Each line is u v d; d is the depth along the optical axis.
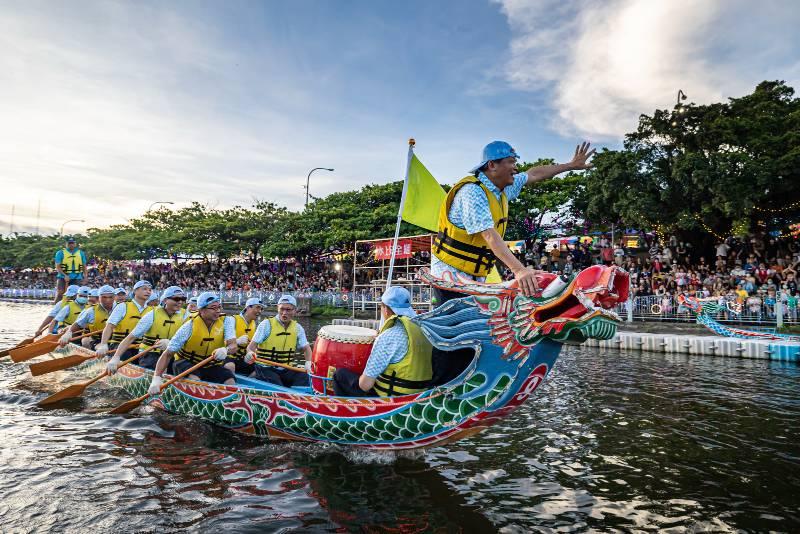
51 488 3.59
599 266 2.93
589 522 3.28
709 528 3.22
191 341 5.71
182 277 39.28
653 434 5.30
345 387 4.34
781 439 5.16
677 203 17.17
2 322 19.12
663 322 15.34
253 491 3.63
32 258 52.84
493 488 3.80
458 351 3.94
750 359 11.20
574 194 21.81
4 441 4.71
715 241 18.47
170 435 4.96
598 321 2.90
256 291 28.05
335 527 3.11
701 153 16.08
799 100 17.00
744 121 15.82
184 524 3.08
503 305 3.36
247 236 34.66
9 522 3.05
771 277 15.08
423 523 3.20
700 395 7.30
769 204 16.67
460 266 3.39
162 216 46.12
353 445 4.42
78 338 8.62
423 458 4.42
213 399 5.29
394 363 3.97
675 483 3.97
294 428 4.65
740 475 4.16
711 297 14.68
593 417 6.00
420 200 6.48
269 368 6.47
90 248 44.62
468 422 3.76
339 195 30.00
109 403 6.28
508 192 3.39
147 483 3.73
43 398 6.55
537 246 22.39
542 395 7.29
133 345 7.01
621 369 9.84
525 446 4.84
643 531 3.17
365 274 27.70
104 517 3.14
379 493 3.65
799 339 11.62
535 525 3.22
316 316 24.55
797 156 14.38
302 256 31.69
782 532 3.17
